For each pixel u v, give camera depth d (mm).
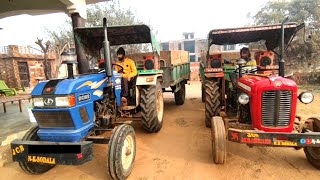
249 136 3088
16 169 3773
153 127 4828
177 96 8047
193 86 14492
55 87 3023
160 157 3994
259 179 3199
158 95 5160
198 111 7227
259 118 3359
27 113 7516
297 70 13320
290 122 3303
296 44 12812
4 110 7816
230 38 5621
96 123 3596
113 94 4047
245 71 4555
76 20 7219
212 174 3365
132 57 6758
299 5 14484
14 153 2992
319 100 8164
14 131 5191
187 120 6188
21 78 16953
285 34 4891
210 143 4531
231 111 4832
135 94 4922
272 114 3322
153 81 4691
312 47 12602
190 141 4676
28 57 17172
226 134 3658
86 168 3727
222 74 4980
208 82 5109
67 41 15664
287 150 4129
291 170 3414
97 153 4289
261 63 5414
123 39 5570
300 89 10508
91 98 3416
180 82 7809
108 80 3646
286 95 3266
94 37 5277
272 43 5406
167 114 6918
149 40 5449
